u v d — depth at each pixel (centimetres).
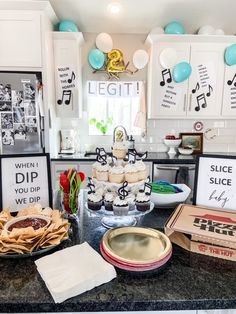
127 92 328
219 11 275
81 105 328
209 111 311
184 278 76
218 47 299
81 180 120
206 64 301
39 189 124
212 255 88
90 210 113
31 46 243
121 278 76
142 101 327
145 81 336
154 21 298
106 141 346
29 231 86
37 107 247
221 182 117
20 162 120
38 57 245
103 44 297
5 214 102
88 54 322
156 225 114
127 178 114
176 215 104
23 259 86
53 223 95
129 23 304
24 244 85
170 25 292
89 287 71
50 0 252
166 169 290
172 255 88
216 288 72
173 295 69
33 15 239
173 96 308
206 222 97
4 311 67
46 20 254
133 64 324
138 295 69
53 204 132
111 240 92
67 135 333
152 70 304
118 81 332
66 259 81
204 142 347
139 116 328
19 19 238
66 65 294
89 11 275
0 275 77
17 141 246
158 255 83
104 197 113
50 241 89
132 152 122
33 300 67
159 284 74
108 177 115
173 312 84
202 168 119
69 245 94
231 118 316
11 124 244
